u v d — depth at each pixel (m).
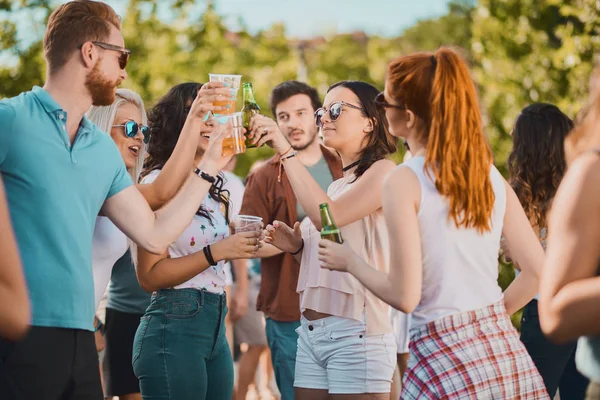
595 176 2.14
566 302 2.13
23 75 11.10
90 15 3.02
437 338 2.79
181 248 3.85
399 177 2.82
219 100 3.55
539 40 8.81
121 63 3.10
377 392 3.70
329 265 3.06
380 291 2.85
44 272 2.80
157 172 3.96
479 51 9.16
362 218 3.76
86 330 2.95
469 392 2.71
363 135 3.84
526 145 4.44
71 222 2.89
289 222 5.37
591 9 8.03
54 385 2.81
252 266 7.12
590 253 2.14
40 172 2.82
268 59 18.36
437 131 2.81
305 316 3.89
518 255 3.06
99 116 4.04
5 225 1.99
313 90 5.84
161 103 4.19
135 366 3.75
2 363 2.74
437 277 2.81
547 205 4.38
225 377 3.91
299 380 3.90
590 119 2.26
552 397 4.17
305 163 5.77
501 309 2.88
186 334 3.71
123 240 3.69
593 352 2.21
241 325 6.92
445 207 2.79
